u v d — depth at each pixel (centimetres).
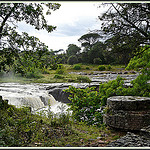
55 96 1591
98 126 584
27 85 1938
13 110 579
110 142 399
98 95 742
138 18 522
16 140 361
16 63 596
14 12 556
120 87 720
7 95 1282
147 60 707
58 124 523
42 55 584
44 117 595
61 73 2856
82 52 3575
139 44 536
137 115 488
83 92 736
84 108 695
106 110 559
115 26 530
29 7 550
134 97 579
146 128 456
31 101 1183
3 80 2267
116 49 555
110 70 2911
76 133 471
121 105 521
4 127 413
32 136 404
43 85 1923
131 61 752
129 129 493
